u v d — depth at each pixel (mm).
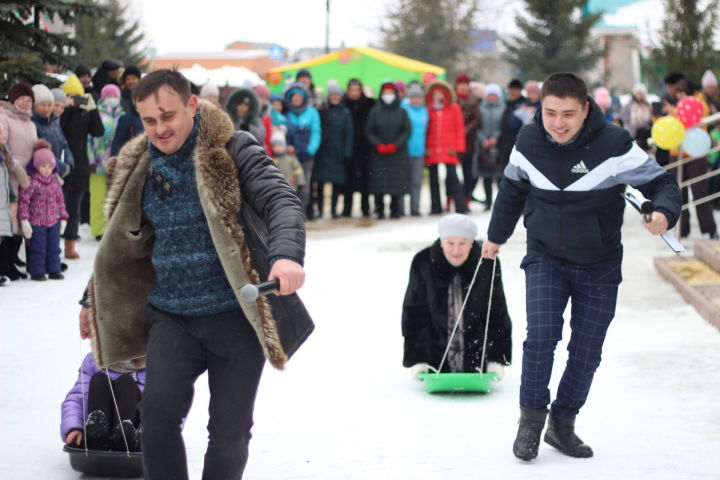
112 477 4223
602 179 4258
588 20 41312
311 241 12805
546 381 4469
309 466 4414
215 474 3293
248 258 3229
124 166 3398
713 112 12664
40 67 11852
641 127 15320
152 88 3227
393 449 4676
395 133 15359
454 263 5707
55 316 7688
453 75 43625
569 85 4133
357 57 24422
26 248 9211
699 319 7676
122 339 3564
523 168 4422
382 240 12820
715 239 11492
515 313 8156
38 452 4578
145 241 3459
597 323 4449
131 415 4262
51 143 9602
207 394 5645
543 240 4422
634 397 5586
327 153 15492
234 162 3291
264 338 3211
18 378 5898
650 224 3996
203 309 3312
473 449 4676
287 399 5621
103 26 40969
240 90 12781
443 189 21672
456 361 5816
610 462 4461
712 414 5207
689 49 24281
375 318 7949
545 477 4238
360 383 5988
